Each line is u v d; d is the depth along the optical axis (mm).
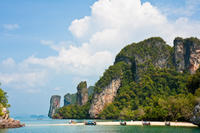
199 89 115875
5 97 124375
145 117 142000
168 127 98062
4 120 108500
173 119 125125
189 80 141500
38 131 93688
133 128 98625
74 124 138250
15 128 109250
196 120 98625
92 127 111625
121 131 87312
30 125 133500
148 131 83812
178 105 122938
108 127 108312
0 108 111750
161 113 127812
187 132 77688
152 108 146500
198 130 83750
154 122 121812
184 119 121500
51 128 108375
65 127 114875
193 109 107188
